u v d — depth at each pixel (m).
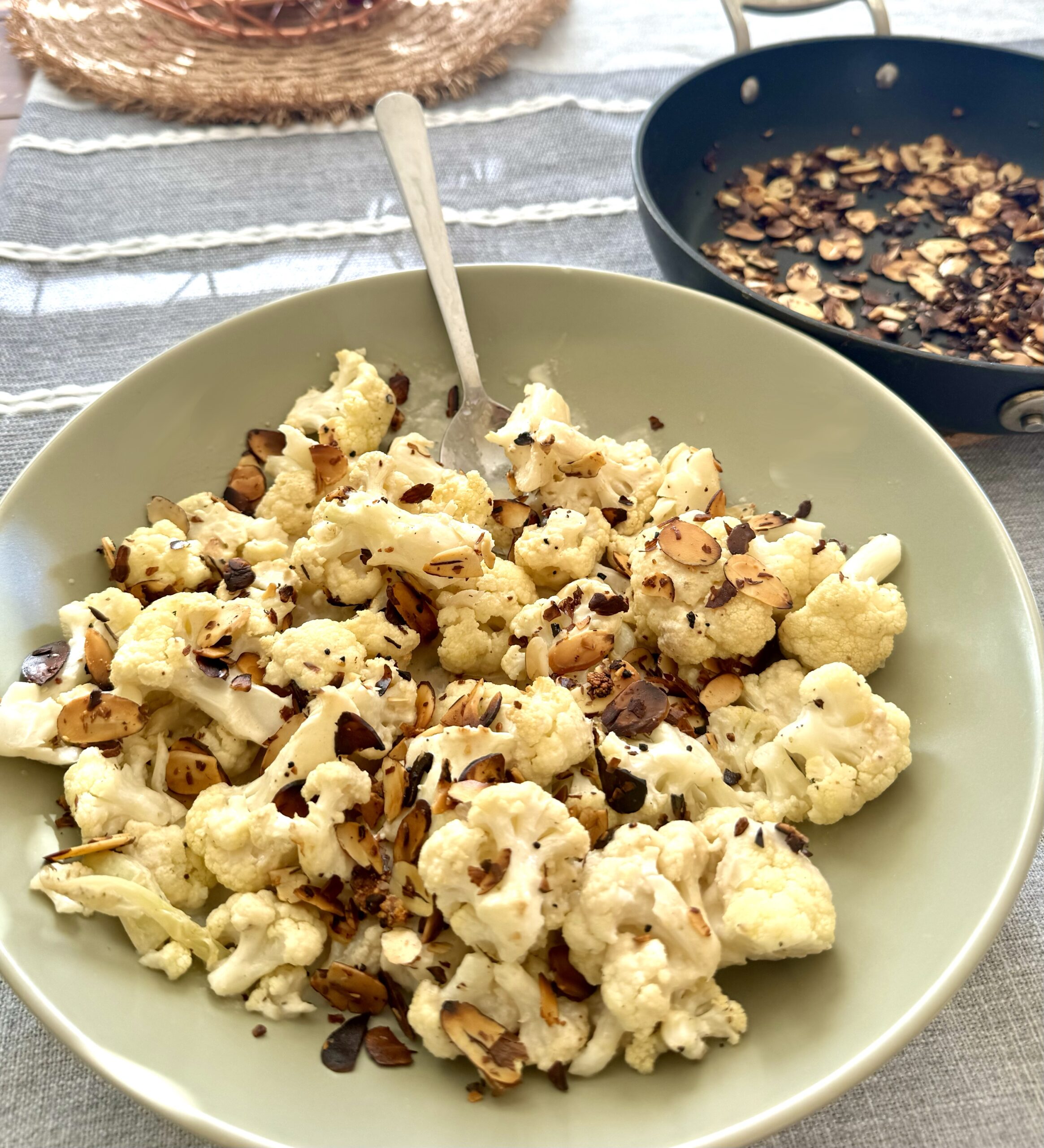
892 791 0.27
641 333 0.35
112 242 0.43
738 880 0.24
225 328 0.34
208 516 0.32
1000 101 0.46
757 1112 0.21
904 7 0.54
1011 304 0.40
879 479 0.31
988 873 0.24
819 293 0.41
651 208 0.37
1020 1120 0.24
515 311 0.36
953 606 0.29
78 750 0.26
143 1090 0.21
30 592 0.29
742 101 0.46
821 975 0.24
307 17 0.51
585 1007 0.23
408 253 0.44
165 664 0.27
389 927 0.24
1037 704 0.25
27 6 0.51
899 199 0.45
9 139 0.49
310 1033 0.23
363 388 0.34
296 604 0.31
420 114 0.36
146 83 0.49
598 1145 0.21
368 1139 0.21
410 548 0.30
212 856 0.25
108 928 0.24
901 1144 0.24
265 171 0.47
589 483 0.33
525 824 0.23
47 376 0.38
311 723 0.26
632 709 0.27
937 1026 0.25
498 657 0.30
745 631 0.28
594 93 0.51
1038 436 0.37
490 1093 0.22
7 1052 0.25
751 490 0.33
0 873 0.24
